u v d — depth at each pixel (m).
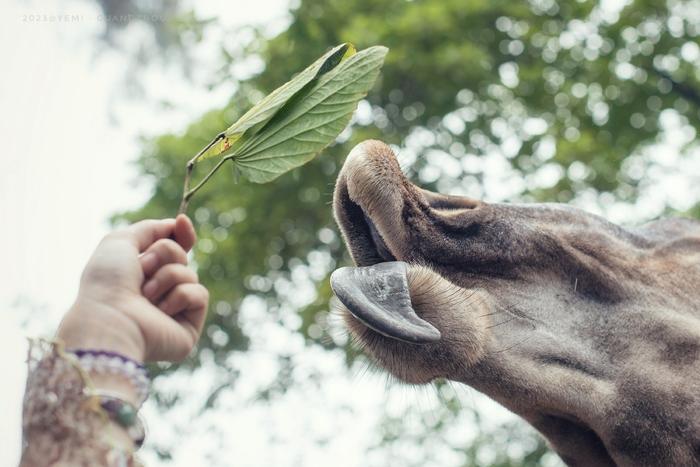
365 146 2.74
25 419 1.97
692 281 3.33
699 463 3.03
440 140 14.51
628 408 3.05
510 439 15.02
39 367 1.98
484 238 3.00
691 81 15.02
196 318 2.23
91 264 2.14
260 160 2.54
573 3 14.97
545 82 15.12
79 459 1.92
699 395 3.06
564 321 3.07
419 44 14.10
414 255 2.84
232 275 14.78
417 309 2.71
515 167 14.97
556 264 3.14
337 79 2.54
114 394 2.00
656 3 14.80
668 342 3.14
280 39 13.88
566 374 3.02
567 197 14.97
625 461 3.08
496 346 2.93
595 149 15.04
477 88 14.46
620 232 3.40
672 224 3.58
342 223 2.84
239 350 14.88
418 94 14.27
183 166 15.02
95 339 2.04
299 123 2.53
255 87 13.90
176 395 14.80
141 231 2.24
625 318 3.16
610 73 15.01
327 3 14.23
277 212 14.17
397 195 2.74
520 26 15.05
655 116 15.07
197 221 15.00
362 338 2.79
